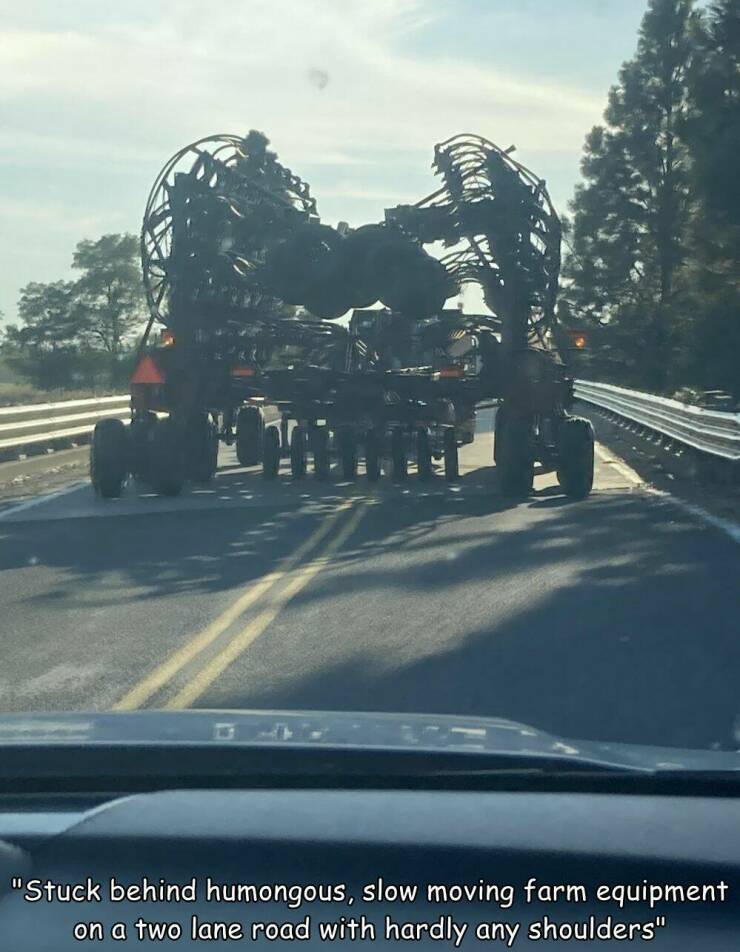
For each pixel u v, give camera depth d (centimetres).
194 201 1856
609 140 6216
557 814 251
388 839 232
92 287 9431
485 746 304
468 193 1830
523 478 1812
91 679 777
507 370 1850
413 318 1842
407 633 905
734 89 4075
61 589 1092
